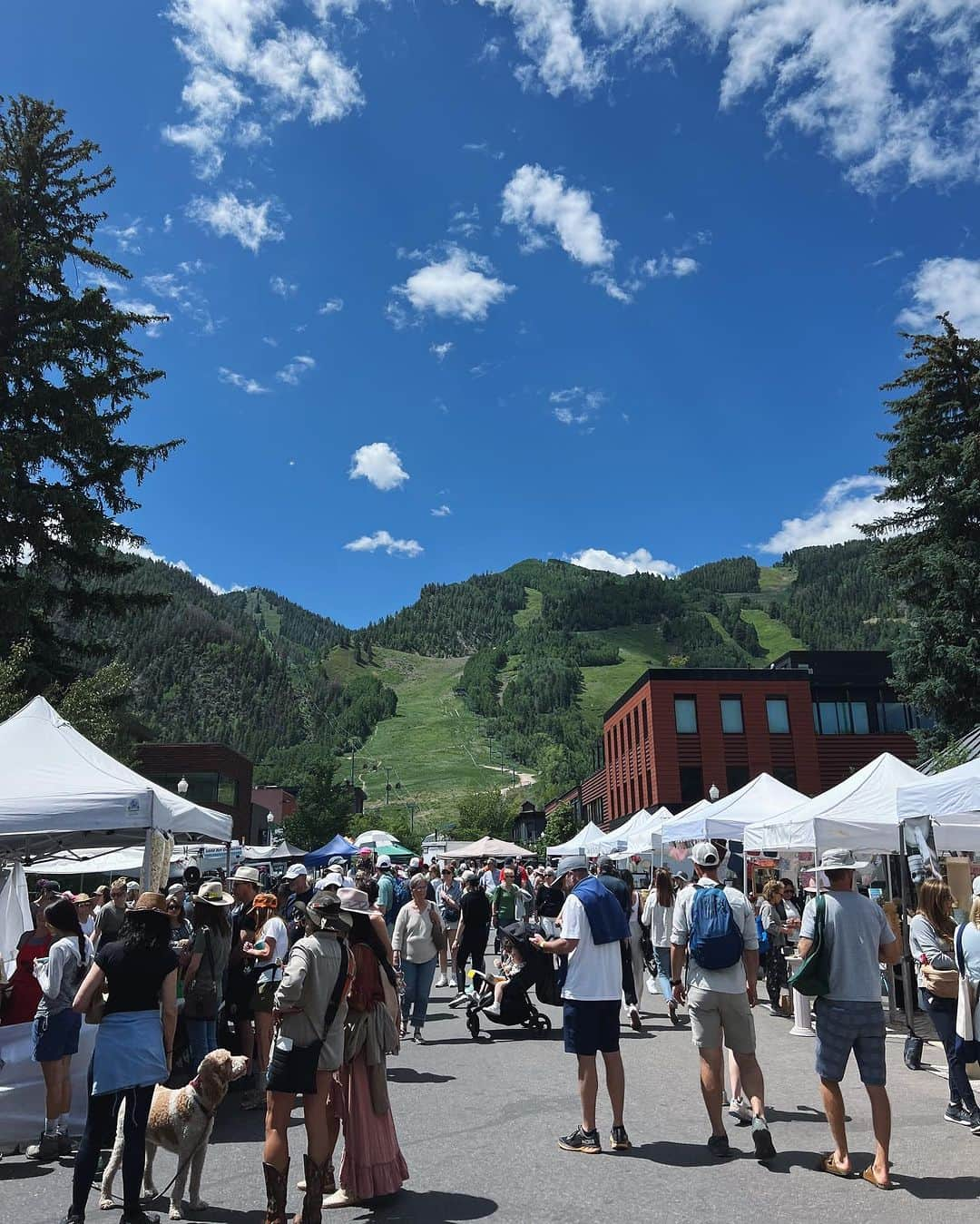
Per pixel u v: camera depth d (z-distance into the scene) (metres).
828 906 5.66
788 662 52.84
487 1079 8.95
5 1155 6.61
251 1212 5.26
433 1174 5.80
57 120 30.00
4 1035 6.77
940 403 27.92
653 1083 8.52
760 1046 10.62
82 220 29.44
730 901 6.20
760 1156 5.87
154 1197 5.58
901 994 12.16
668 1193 5.26
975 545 26.45
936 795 10.20
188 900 9.77
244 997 8.38
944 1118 7.03
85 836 11.09
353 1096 5.32
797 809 15.62
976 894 6.77
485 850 29.05
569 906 6.45
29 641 23.83
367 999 5.41
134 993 5.16
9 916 11.23
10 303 26.67
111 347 27.75
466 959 14.91
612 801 61.53
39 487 26.19
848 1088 8.21
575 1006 6.30
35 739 9.78
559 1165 5.89
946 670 26.22
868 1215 4.85
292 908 9.73
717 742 49.09
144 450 28.16
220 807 58.50
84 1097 6.91
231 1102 8.04
